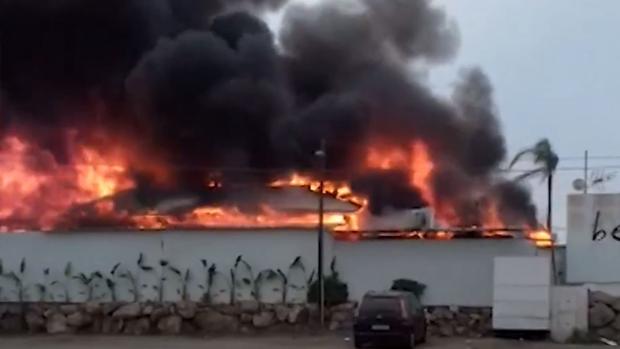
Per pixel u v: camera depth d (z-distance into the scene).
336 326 30.25
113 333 30.78
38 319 31.75
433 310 30.16
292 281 31.28
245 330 30.42
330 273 31.20
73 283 32.56
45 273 32.75
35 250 32.94
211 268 31.78
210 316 30.75
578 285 29.84
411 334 24.64
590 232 30.73
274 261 31.52
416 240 30.97
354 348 24.97
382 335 24.58
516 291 28.38
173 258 32.09
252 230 31.75
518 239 30.42
